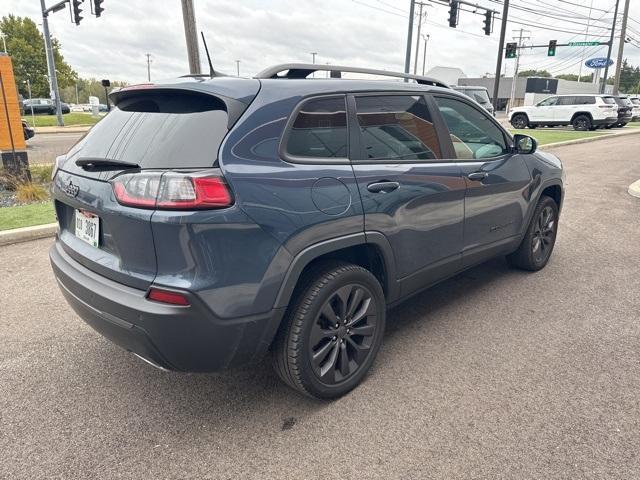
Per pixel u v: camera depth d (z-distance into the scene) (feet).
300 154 8.43
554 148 55.83
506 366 10.46
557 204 16.34
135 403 9.39
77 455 8.01
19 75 157.17
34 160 42.06
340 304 9.09
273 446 8.16
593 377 10.02
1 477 7.52
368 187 9.22
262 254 7.71
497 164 12.94
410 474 7.49
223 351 7.72
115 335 7.97
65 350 11.38
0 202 26.05
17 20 157.79
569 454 7.86
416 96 10.89
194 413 9.08
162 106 8.70
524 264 15.74
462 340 11.62
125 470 7.68
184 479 7.49
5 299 14.19
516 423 8.62
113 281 7.98
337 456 7.90
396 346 11.37
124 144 8.38
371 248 9.84
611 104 78.79
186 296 7.16
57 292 14.71
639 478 7.36
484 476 7.43
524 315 12.94
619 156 48.42
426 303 13.76
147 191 7.21
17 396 9.61
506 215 13.60
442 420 8.73
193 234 7.09
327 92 9.11
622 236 20.34
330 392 9.17
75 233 9.35
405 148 10.39
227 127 7.77
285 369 8.71
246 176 7.58
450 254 11.71
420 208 10.42
